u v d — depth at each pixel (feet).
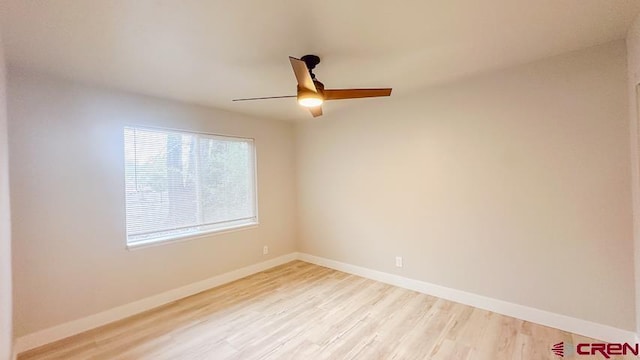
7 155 6.75
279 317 8.97
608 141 7.18
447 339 7.63
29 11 5.14
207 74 8.34
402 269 11.24
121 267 9.20
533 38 6.78
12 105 7.41
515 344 7.34
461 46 7.08
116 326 8.60
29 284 7.59
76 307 8.31
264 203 13.85
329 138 13.64
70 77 8.21
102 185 8.89
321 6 5.27
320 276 12.66
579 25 6.26
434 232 10.31
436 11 5.55
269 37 6.39
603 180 7.27
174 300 10.38
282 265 14.38
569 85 7.64
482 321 8.50
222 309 9.59
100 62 7.38
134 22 5.63
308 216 14.76
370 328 8.25
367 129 12.16
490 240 9.08
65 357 7.14
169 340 7.79
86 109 8.66
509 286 8.76
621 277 7.10
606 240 7.26
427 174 10.41
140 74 8.21
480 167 9.20
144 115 9.91
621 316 7.11
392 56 7.55
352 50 7.14
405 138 10.96
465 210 9.57
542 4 5.43
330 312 9.25
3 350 5.36
